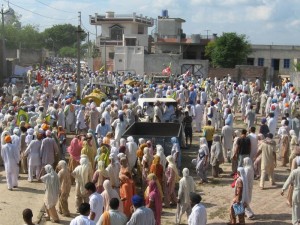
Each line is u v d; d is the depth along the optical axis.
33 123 18.59
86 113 21.42
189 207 11.25
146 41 67.00
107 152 13.19
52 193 11.52
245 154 15.03
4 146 14.24
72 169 14.61
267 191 14.31
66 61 85.81
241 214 11.27
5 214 12.30
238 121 27.25
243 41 56.62
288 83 33.69
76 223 7.83
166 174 12.72
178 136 16.20
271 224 11.56
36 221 11.66
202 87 34.12
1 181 15.31
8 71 47.44
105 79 43.41
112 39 71.19
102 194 9.74
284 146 17.20
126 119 19.66
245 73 51.44
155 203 9.98
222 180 15.55
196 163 15.79
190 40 62.66
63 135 16.94
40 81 36.56
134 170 14.51
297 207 11.09
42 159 14.95
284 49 63.50
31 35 103.81
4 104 24.11
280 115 26.64
